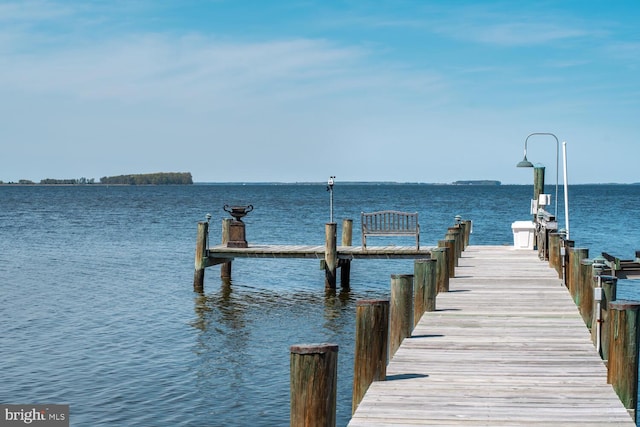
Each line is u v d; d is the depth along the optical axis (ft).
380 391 26.40
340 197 449.89
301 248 83.20
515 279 55.11
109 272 92.43
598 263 33.24
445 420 23.30
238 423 37.42
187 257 109.19
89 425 36.78
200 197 440.86
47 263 101.55
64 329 57.88
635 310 26.22
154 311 66.64
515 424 22.93
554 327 37.73
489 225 184.14
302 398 19.85
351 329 59.98
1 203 329.11
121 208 277.44
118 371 46.21
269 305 71.41
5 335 55.42
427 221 197.06
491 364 30.30
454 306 43.75
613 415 23.76
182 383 43.98
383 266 103.19
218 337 56.54
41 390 42.16
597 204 315.99
